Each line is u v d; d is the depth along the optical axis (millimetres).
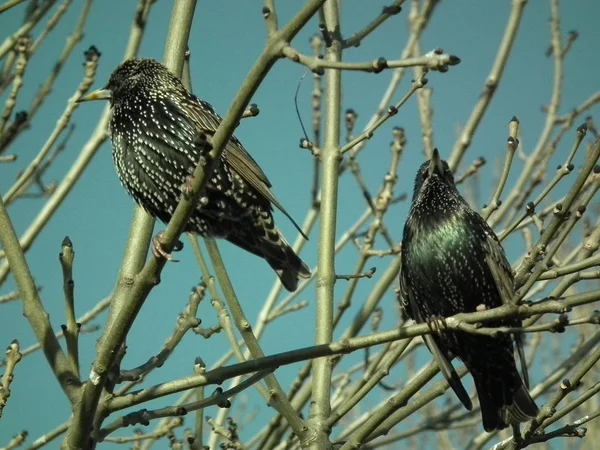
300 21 4445
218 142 4898
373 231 7445
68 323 5707
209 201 7379
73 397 5512
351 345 5324
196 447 6172
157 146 7414
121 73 7562
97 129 7129
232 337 6680
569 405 5621
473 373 6785
